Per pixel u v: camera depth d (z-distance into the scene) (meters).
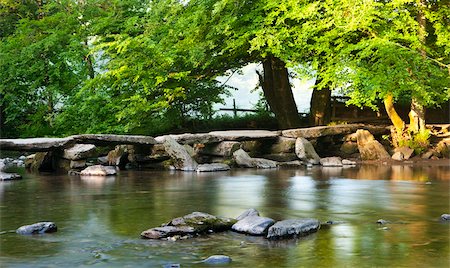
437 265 4.32
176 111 21.03
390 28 16.41
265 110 23.98
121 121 19.50
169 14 18.48
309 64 17.50
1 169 13.84
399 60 15.63
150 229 5.49
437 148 17.70
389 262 4.41
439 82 16.45
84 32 21.31
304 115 23.31
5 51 21.64
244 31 17.22
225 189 9.75
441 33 16.45
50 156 14.92
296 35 16.81
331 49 16.84
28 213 6.98
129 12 21.12
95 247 4.96
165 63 17.84
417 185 10.31
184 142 15.41
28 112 23.33
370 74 15.69
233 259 4.51
